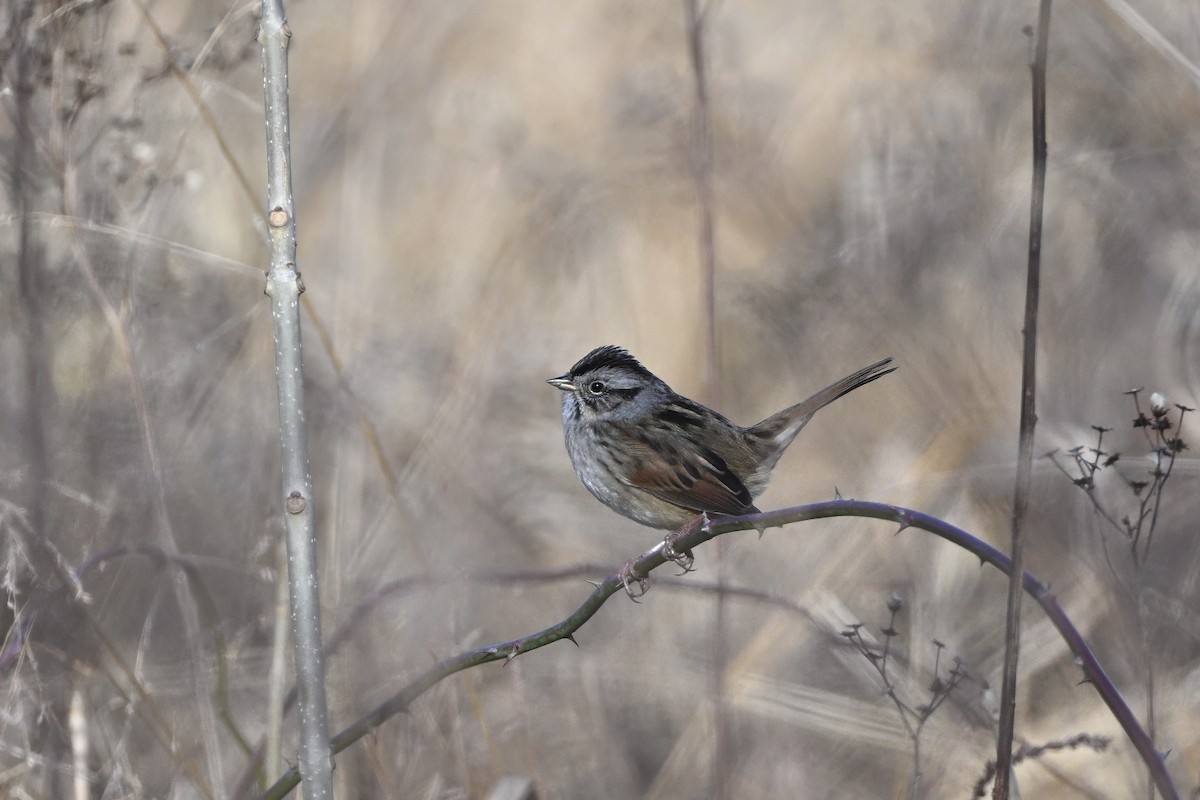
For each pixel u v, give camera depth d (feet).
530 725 33.32
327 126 52.44
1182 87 47.88
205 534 33.30
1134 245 47.39
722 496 32.94
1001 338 45.50
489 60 60.03
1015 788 25.30
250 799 27.66
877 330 46.44
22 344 32.19
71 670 27.99
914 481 40.40
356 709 30.55
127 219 33.01
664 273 50.65
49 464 31.81
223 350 37.96
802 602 35.65
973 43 52.85
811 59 56.80
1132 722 18.66
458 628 33.58
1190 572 34.09
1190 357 44.01
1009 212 48.34
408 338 46.39
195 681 27.45
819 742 33.32
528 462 44.06
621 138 55.26
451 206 53.42
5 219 29.35
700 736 33.37
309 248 50.11
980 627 36.91
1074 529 37.35
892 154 50.83
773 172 53.67
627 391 34.63
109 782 26.35
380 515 35.68
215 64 33.63
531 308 50.65
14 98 30.83
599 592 21.33
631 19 60.80
